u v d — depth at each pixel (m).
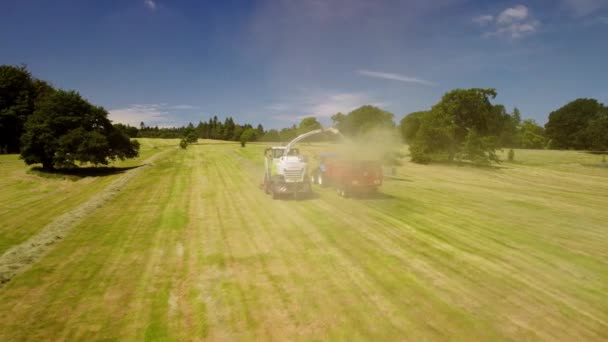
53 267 7.32
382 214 11.55
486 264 7.12
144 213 12.26
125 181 20.97
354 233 9.42
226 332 4.84
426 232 9.41
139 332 4.88
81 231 10.06
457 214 11.51
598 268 6.85
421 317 5.13
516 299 5.64
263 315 5.27
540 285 6.13
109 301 5.81
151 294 6.05
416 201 13.81
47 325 5.10
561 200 14.19
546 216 11.21
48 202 15.52
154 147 69.06
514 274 6.61
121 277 6.78
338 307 5.47
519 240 8.65
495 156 33.38
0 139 48.72
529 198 14.63
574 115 80.25
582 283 6.20
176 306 5.61
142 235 9.55
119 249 8.44
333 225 10.25
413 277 6.55
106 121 28.61
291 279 6.56
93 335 4.82
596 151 68.25
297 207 12.83
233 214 11.88
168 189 17.70
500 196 15.11
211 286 6.32
